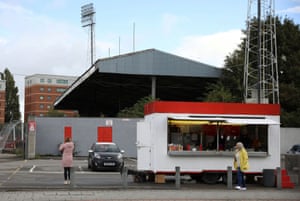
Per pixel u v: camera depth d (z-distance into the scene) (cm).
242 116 2136
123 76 5438
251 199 1598
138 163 2116
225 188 1936
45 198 1553
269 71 5056
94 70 5116
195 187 1950
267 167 2138
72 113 13262
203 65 5350
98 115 9381
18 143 4872
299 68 5456
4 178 2247
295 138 4662
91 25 9194
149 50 5166
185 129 2105
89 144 4431
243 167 1903
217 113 2116
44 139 4391
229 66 5431
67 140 1944
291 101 5372
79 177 2373
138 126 2122
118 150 2873
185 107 2091
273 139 2153
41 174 2486
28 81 16662
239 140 2153
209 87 5519
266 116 2156
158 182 2075
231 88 5419
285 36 5616
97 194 1675
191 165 2083
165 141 2072
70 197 1584
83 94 7231
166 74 5206
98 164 2723
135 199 1547
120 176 2453
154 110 2073
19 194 1656
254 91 4419
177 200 1534
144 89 6575
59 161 3706
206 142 2119
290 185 2014
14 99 13750
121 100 7794
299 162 2212
